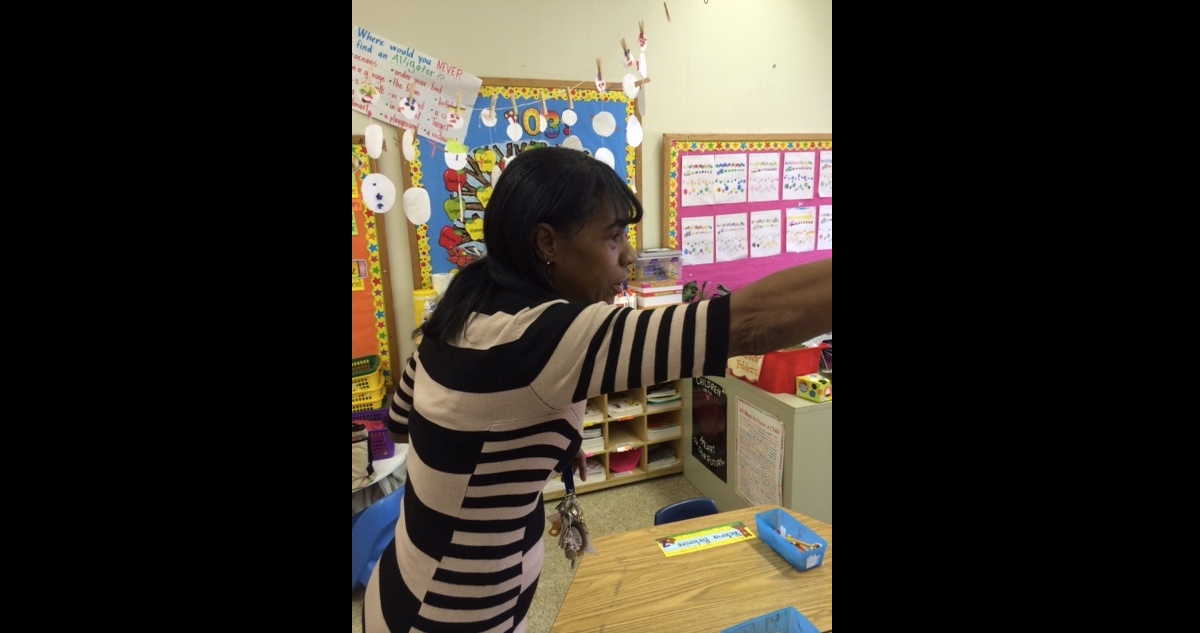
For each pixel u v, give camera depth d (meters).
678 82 3.11
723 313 0.52
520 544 0.77
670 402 3.09
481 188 2.83
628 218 0.71
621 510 2.86
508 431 0.66
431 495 0.72
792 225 3.46
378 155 2.28
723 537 1.42
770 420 2.36
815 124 3.44
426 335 0.75
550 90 2.86
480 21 2.72
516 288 0.68
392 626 0.82
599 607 1.19
